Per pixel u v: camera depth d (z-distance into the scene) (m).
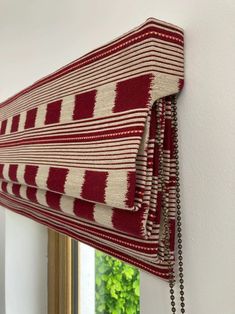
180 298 0.57
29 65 1.10
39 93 0.87
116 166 0.57
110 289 1.16
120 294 1.12
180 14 0.58
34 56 1.07
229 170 0.51
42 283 1.39
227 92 0.51
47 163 0.77
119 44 0.60
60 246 1.34
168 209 0.58
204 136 0.54
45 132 0.80
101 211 0.61
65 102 0.74
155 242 0.56
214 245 0.53
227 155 0.51
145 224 0.54
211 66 0.54
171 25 0.56
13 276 1.34
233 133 0.50
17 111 1.01
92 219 0.64
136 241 0.58
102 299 1.20
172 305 0.57
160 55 0.55
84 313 1.29
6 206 1.18
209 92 0.54
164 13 0.62
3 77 1.31
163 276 0.57
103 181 0.58
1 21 1.33
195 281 0.56
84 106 0.67
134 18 0.68
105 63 0.63
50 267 1.37
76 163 0.67
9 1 1.25
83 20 0.83
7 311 1.32
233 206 0.50
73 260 1.33
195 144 0.56
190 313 0.57
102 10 0.77
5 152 1.04
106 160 0.59
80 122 0.68
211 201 0.53
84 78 0.69
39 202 0.84
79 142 0.67
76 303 1.32
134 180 0.53
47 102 0.82
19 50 1.18
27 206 0.97
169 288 0.60
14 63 1.22
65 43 0.91
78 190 0.64
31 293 1.37
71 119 0.71
